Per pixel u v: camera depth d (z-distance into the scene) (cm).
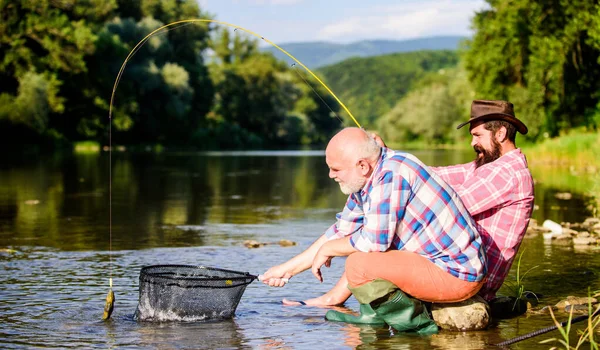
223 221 876
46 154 3234
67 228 788
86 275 518
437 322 379
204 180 1683
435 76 9669
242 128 6738
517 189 392
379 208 362
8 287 473
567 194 1159
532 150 2408
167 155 3531
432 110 6838
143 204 1088
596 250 614
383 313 373
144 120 4791
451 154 3744
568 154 2225
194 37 5997
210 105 5950
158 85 4706
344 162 366
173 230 782
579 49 2712
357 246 371
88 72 4244
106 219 880
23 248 643
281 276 407
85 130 4134
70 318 394
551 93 2902
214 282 394
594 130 2605
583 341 343
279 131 7388
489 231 399
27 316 397
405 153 369
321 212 990
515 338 350
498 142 402
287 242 672
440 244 367
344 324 388
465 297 375
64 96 4091
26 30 3694
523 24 2936
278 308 426
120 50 4459
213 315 396
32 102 3575
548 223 736
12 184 1453
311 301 438
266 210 1016
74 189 1349
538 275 512
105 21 4841
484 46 3138
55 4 4056
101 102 4188
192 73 5731
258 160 3023
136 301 437
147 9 5500
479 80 3192
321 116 9550
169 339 353
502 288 471
